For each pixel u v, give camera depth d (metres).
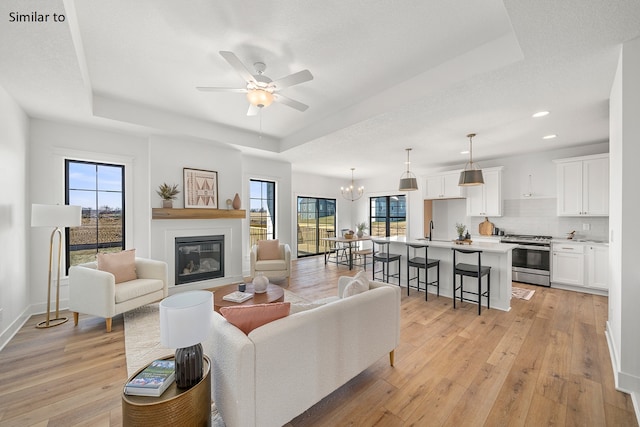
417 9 1.96
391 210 8.58
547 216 5.32
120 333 2.96
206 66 2.71
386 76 2.91
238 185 5.21
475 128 3.91
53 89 2.73
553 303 3.99
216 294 3.18
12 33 1.87
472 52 2.46
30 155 3.47
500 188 5.72
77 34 2.09
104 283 2.96
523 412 1.83
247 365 1.38
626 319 2.02
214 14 2.00
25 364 2.37
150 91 3.29
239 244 5.29
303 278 5.59
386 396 1.99
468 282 4.15
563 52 2.09
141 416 1.29
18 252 3.12
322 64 2.67
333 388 1.82
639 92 1.95
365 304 2.04
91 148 3.90
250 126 4.59
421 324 3.26
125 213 4.21
